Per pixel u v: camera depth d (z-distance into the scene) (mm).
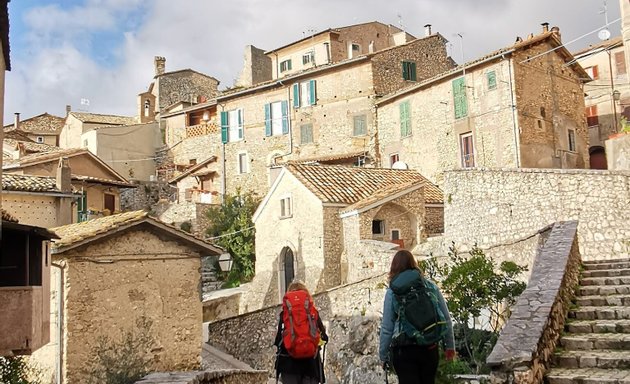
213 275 32312
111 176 36781
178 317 14516
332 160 35938
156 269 14367
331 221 24094
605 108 36781
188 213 36719
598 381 6855
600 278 10531
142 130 50281
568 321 8898
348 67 36875
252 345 20672
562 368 7535
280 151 39469
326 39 45188
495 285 12141
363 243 22781
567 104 29547
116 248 13812
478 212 20031
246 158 41219
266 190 40000
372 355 16859
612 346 7969
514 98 27031
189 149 47594
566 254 10094
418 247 22719
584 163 29953
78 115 55469
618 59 36781
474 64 28422
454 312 11820
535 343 6938
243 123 41562
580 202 16656
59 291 13078
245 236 32781
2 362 12422
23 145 41969
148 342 13891
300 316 8281
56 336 13055
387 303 6430
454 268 12289
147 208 43719
